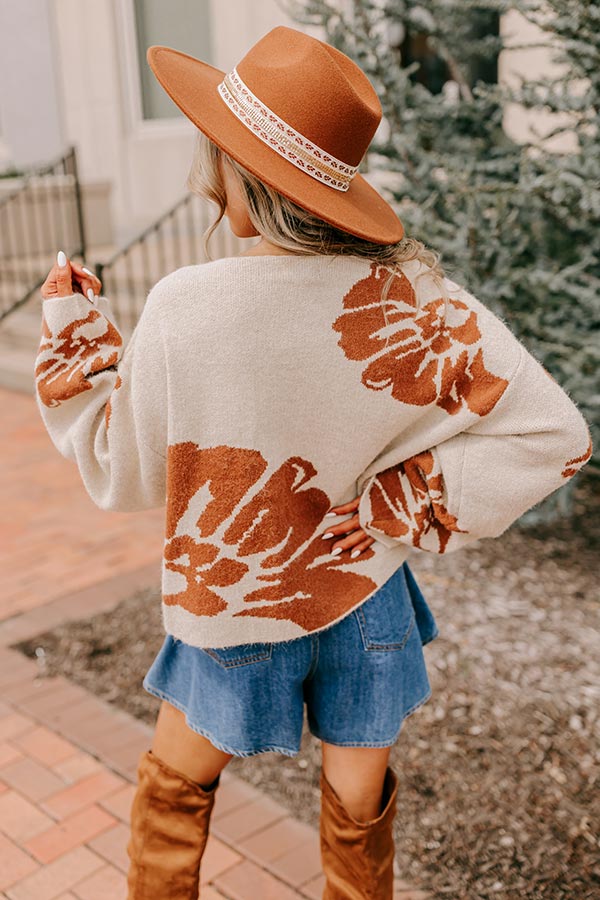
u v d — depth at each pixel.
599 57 3.06
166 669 1.64
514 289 3.60
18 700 2.96
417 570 3.67
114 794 2.49
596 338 3.45
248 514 1.42
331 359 1.36
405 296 1.40
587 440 1.43
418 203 3.67
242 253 1.42
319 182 1.33
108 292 7.46
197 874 1.65
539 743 2.61
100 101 9.80
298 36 1.34
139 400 1.37
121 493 1.49
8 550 4.22
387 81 3.56
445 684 2.90
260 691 1.51
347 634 1.52
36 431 6.11
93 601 3.65
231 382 1.34
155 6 9.20
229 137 1.31
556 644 3.10
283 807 2.43
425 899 2.11
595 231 3.52
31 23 10.24
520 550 3.82
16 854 2.28
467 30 3.71
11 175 10.07
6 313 7.32
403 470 1.52
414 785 2.48
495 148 3.66
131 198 9.94
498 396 1.38
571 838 2.26
